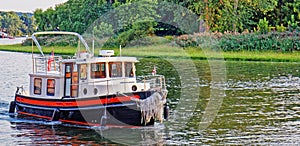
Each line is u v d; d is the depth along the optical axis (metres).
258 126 30.08
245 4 84.94
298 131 28.89
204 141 27.11
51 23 104.50
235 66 63.91
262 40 75.62
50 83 32.03
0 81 51.69
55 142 27.17
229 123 30.95
